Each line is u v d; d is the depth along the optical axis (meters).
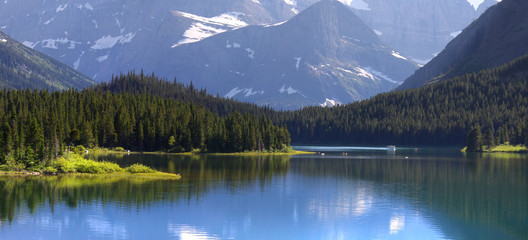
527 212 97.81
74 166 132.25
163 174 136.38
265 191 116.50
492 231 84.31
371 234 81.62
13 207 90.19
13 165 125.38
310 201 105.75
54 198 97.62
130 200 98.38
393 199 109.75
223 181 130.38
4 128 126.88
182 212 91.06
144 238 75.50
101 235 76.00
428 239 79.56
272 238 78.19
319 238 78.75
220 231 80.69
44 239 73.38
